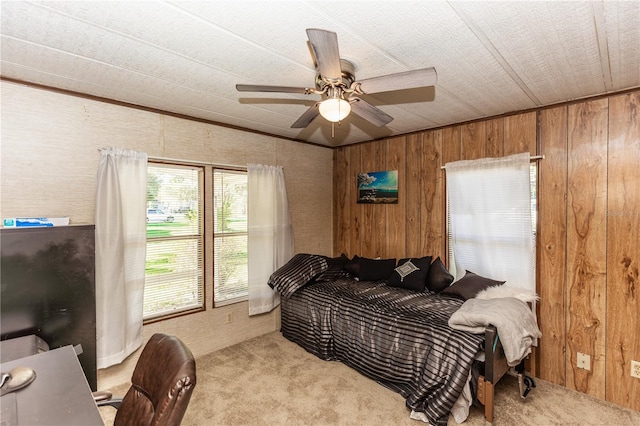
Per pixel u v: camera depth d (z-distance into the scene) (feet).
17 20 4.98
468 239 10.46
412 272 11.12
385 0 4.48
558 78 7.18
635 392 7.68
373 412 7.60
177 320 10.04
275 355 10.61
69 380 4.32
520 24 5.10
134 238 8.91
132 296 8.91
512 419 7.29
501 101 8.71
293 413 7.57
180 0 4.49
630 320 7.77
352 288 11.29
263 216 12.13
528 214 9.18
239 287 11.81
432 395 7.36
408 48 5.86
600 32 5.32
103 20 5.00
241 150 11.68
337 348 10.13
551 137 8.95
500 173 9.71
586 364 8.36
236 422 7.25
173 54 6.16
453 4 4.58
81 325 6.68
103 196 8.25
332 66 5.11
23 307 6.01
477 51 5.98
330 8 4.67
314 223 14.48
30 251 6.07
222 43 5.73
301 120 7.68
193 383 3.84
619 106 7.88
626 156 7.81
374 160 13.56
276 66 6.70
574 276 8.57
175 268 10.16
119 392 8.40
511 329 7.10
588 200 8.36
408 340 8.21
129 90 8.00
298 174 13.76
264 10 4.75
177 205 10.19
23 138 7.33
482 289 9.23
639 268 7.64
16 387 4.04
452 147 11.07
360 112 7.25
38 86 7.51
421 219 12.00
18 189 7.27
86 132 8.21
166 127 9.70
